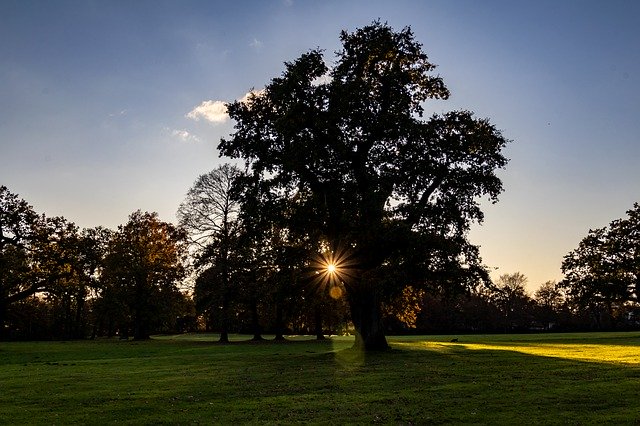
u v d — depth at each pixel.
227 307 58.59
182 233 66.94
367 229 30.16
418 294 40.31
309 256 34.16
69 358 36.59
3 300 50.56
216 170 60.78
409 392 17.55
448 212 32.34
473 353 34.28
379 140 33.69
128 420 13.70
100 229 75.88
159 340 70.12
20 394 17.89
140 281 69.81
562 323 126.50
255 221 33.72
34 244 50.72
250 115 34.47
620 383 18.70
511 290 133.38
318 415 14.08
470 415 13.76
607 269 65.44
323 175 32.75
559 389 17.56
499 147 34.09
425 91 35.94
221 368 26.11
